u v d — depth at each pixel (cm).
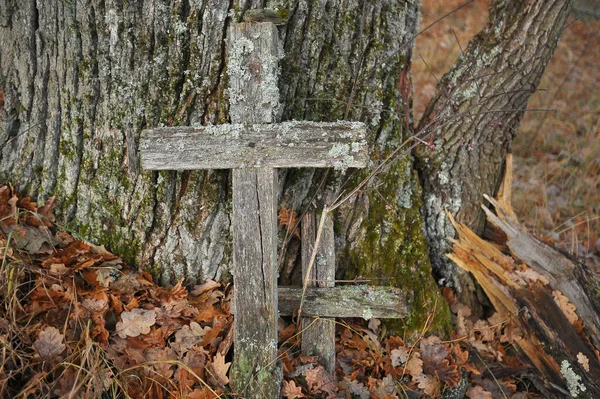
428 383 268
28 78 268
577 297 296
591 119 543
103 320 245
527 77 303
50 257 262
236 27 237
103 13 249
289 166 239
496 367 291
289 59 256
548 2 292
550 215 422
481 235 323
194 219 268
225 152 241
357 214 281
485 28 308
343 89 266
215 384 247
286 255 282
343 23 258
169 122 259
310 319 270
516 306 296
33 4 258
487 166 316
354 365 271
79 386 217
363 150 235
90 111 263
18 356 224
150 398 238
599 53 682
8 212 266
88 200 273
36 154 275
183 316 262
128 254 275
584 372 281
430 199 308
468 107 301
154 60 252
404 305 269
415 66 616
